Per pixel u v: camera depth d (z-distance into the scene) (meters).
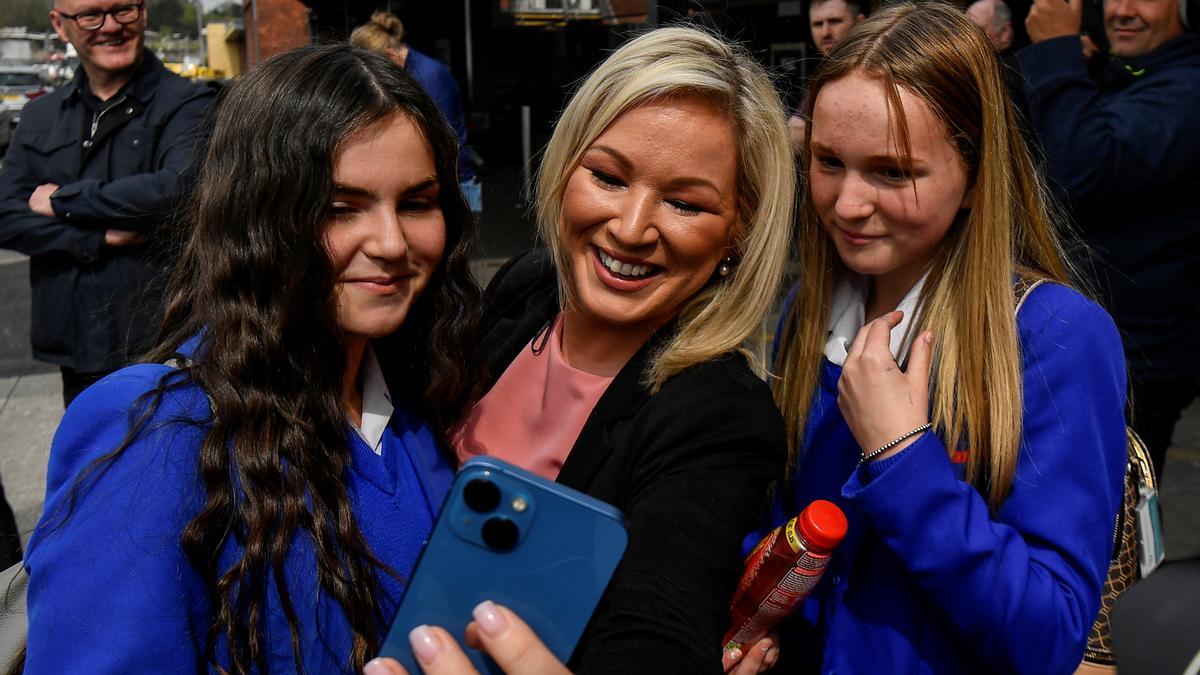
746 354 1.21
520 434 1.30
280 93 0.99
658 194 1.14
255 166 0.98
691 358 1.15
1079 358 1.16
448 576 0.81
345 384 1.11
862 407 1.16
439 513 0.81
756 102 1.16
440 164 1.07
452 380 1.25
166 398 0.96
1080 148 2.18
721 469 1.06
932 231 1.22
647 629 0.90
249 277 0.99
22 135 2.92
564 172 1.20
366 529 1.06
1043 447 1.16
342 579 0.99
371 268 1.02
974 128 1.19
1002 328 1.19
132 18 2.77
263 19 8.45
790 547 1.12
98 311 2.86
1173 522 3.52
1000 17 3.07
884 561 1.22
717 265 1.22
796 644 1.35
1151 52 2.28
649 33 1.19
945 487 1.11
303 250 0.98
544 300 1.43
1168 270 2.29
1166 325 2.34
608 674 0.87
